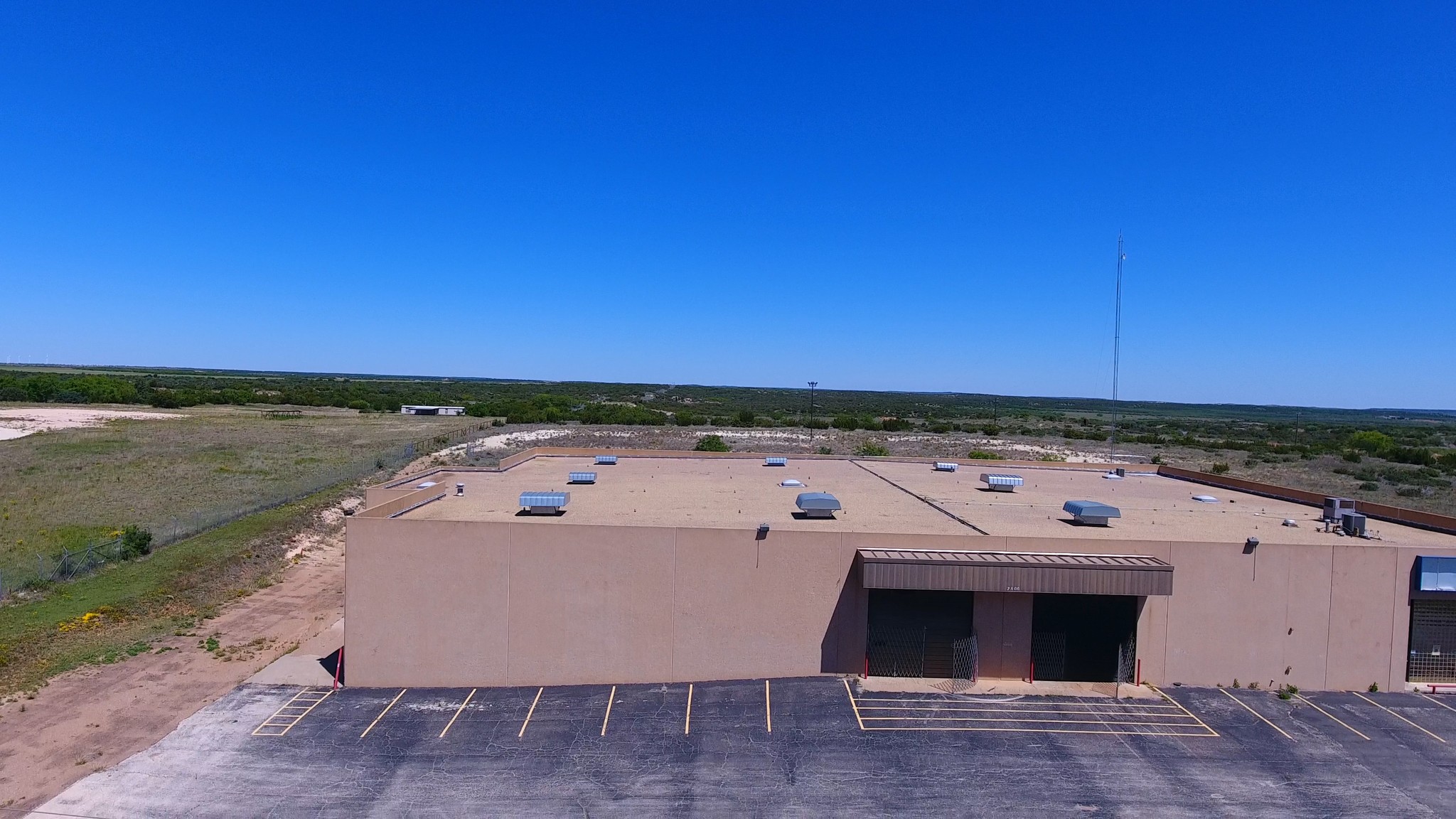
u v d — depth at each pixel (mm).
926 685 20359
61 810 14617
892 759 16797
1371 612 20734
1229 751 17328
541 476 34062
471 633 20453
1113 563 19719
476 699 19656
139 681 20922
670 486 31234
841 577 20703
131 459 59969
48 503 43188
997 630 20766
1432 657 21094
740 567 20578
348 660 20469
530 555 20406
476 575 20422
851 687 20203
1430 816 15078
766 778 16062
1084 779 16141
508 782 15828
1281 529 24562
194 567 31609
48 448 64688
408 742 17406
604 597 20469
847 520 24453
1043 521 25000
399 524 20344
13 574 28859
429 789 15539
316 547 37719
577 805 15039
